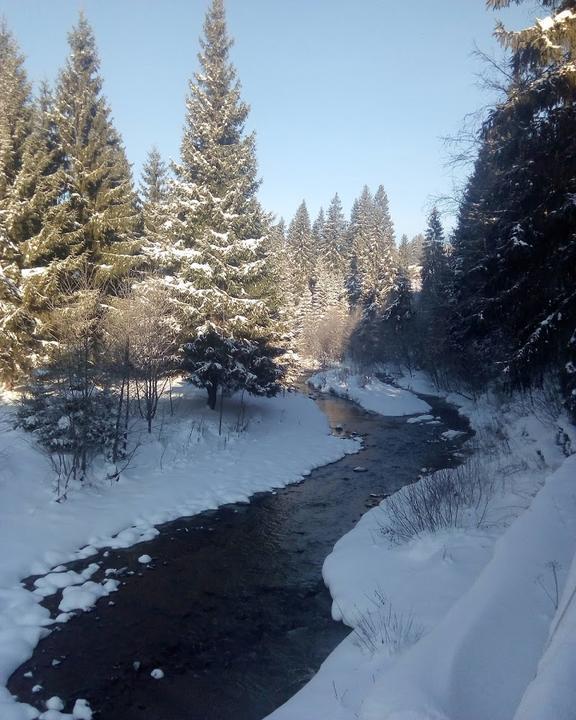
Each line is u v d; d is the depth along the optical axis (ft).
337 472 57.36
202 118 74.90
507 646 15.01
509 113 34.53
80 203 67.10
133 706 20.01
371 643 21.16
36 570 30.94
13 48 73.82
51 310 56.34
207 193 67.92
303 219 257.75
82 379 44.24
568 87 32.24
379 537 34.37
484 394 93.35
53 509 37.91
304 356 190.49
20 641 23.65
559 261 33.88
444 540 29.48
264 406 85.56
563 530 21.16
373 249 222.28
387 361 167.73
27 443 43.93
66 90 73.87
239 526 40.52
